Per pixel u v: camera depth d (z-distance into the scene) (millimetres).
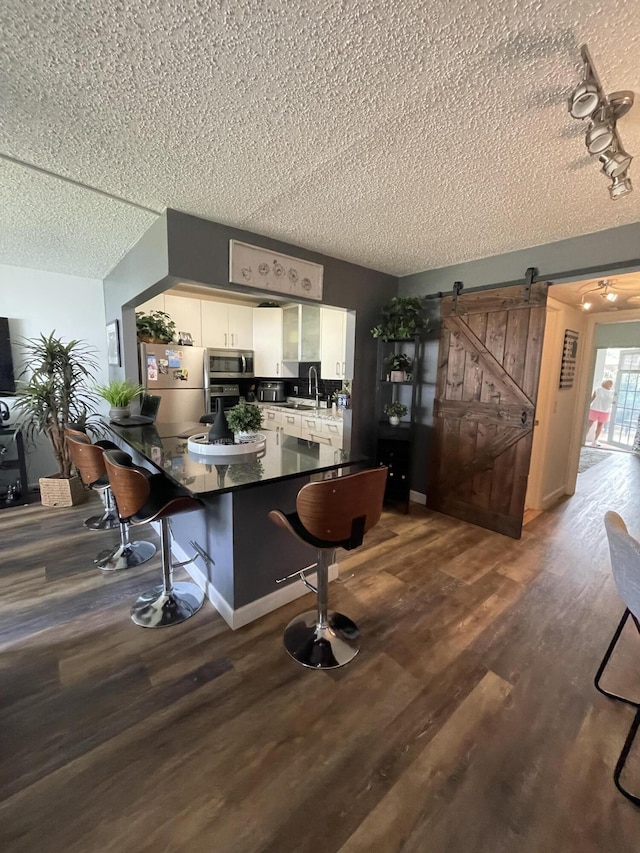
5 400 3598
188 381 4418
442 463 3498
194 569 2299
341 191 1973
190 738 1348
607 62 1118
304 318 4816
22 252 3111
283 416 4781
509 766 1269
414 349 3543
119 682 1578
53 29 1023
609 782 1223
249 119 1416
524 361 2893
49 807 1129
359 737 1363
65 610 2031
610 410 7160
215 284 2424
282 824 1100
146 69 1170
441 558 2695
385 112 1363
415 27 1005
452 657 1754
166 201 2111
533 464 3656
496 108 1328
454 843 1059
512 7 946
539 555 2756
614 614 2088
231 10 967
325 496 1468
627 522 3445
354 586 2328
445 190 1945
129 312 3375
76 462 2512
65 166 1764
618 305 3527
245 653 1755
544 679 1638
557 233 2529
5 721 1396
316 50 1088
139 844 1046
